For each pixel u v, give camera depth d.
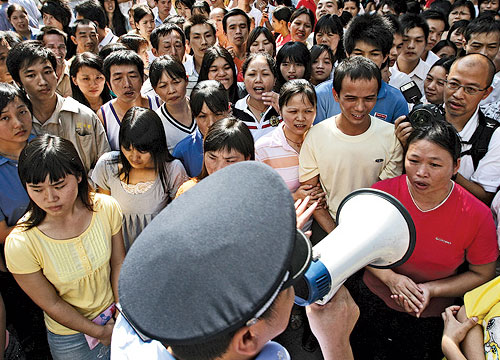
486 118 2.44
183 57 4.20
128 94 3.04
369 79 2.08
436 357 2.19
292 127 2.41
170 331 0.61
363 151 2.25
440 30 4.74
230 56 3.40
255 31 4.08
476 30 3.48
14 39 3.51
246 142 2.07
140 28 5.39
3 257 2.36
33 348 2.45
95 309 1.93
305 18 4.37
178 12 6.54
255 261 0.60
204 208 0.65
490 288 1.74
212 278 0.60
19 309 2.47
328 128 2.34
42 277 1.77
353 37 2.89
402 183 1.97
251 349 0.73
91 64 3.27
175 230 0.64
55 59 2.80
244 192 0.65
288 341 2.61
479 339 1.71
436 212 1.86
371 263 1.08
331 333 0.89
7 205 2.29
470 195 1.89
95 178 2.42
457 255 1.91
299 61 3.28
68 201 1.70
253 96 2.98
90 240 1.83
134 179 2.34
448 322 1.80
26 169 1.62
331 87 2.87
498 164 2.34
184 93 2.99
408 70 3.88
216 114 2.61
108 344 1.94
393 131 2.31
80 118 2.84
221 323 0.59
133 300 0.64
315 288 0.82
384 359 2.30
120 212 2.00
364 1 7.98
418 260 1.95
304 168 2.41
